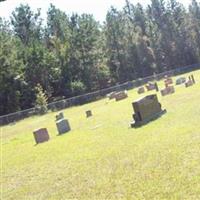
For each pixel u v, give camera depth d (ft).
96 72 290.97
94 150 74.23
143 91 193.77
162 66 326.85
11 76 246.88
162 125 83.35
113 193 47.37
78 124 121.08
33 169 71.41
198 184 43.34
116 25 317.83
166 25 338.34
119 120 107.65
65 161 71.10
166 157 56.95
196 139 63.52
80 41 287.48
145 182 48.29
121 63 314.35
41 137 102.27
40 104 226.99
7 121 207.00
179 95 134.10
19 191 58.59
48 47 304.09
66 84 270.87
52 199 51.08
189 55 336.29
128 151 66.44
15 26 311.47
